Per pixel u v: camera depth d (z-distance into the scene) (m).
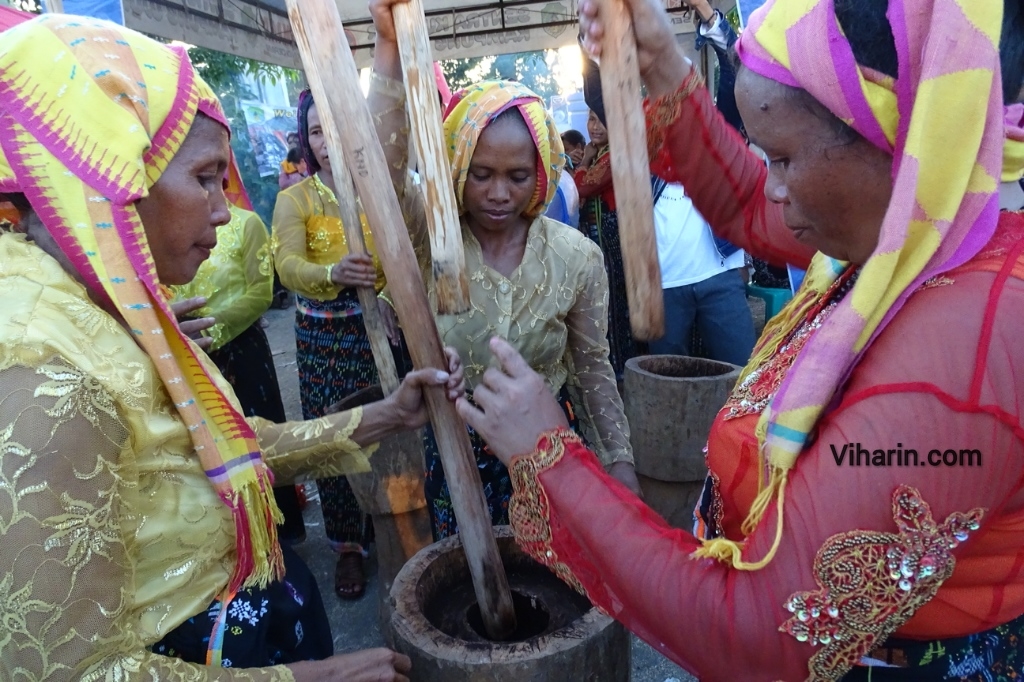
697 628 0.63
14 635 0.62
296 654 1.03
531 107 1.25
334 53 0.86
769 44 0.64
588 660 0.96
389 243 0.95
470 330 1.36
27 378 0.63
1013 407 0.54
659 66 0.98
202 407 0.81
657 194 3.02
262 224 2.15
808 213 0.68
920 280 0.58
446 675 0.93
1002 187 0.64
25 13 0.84
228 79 6.15
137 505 0.74
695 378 2.19
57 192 0.69
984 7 0.53
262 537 0.88
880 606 0.56
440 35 5.07
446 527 1.51
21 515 0.60
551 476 0.73
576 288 1.42
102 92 0.69
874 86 0.57
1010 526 0.61
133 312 0.71
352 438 1.10
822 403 0.59
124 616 0.69
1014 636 0.71
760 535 0.61
